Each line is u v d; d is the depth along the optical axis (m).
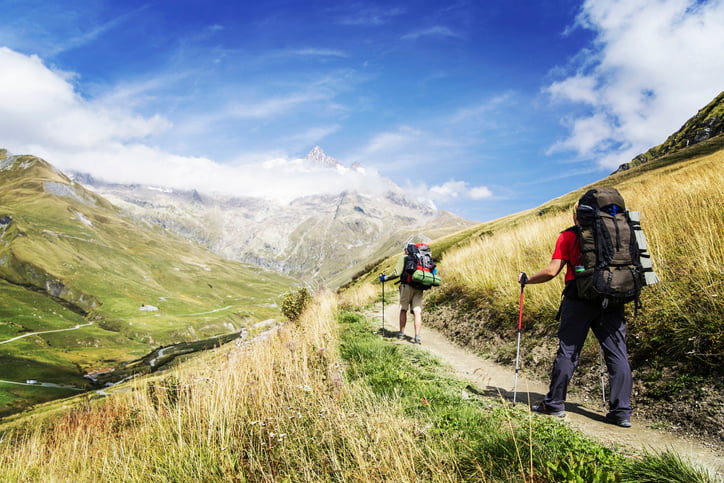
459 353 8.60
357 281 49.81
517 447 3.24
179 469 4.03
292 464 3.87
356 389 5.34
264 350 7.70
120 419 6.54
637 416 4.58
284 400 5.26
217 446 4.36
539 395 5.67
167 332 182.50
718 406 4.01
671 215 8.83
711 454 3.50
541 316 7.93
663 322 5.34
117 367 126.50
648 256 4.18
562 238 4.62
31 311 177.62
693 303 5.18
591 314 4.48
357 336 9.66
